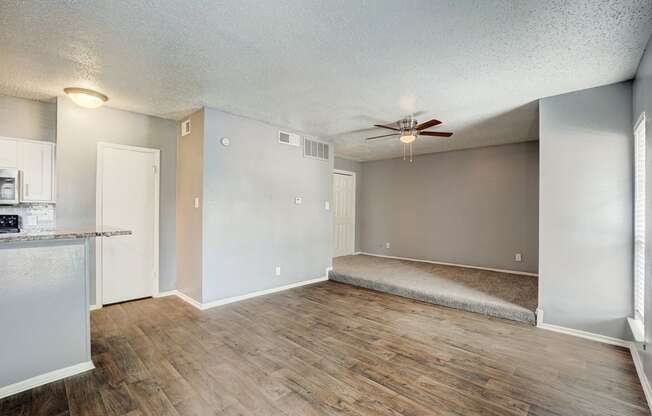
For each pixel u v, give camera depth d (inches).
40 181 136.2
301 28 81.7
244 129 162.1
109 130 150.4
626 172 112.7
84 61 101.3
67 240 90.8
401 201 273.7
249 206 165.2
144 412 74.2
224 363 97.2
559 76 108.8
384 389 84.2
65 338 89.6
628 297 112.3
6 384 80.7
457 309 150.9
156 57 98.3
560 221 124.8
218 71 108.3
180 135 169.6
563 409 76.7
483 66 102.3
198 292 149.6
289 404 77.4
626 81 112.6
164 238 168.4
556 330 125.1
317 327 127.0
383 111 150.4
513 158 217.5
